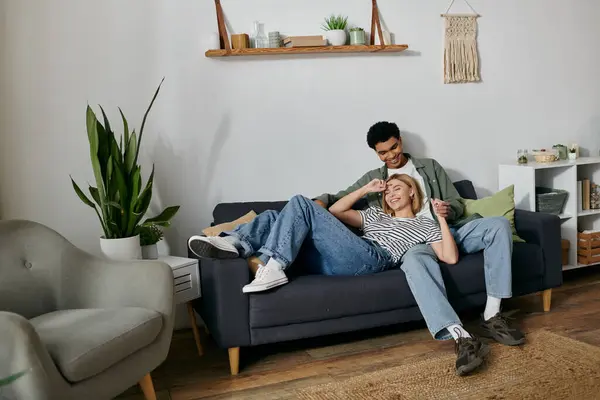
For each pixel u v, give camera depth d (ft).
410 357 8.66
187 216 10.66
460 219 10.79
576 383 7.48
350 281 8.70
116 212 8.95
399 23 11.76
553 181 12.55
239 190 10.94
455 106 12.36
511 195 10.65
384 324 8.94
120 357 6.56
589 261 12.37
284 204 10.53
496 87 12.72
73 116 9.95
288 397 7.58
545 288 10.25
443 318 8.29
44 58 9.73
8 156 9.66
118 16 10.06
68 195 10.02
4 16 9.50
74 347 6.11
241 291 8.27
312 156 11.35
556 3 13.16
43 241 8.00
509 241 9.14
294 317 8.44
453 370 8.05
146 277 7.52
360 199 10.50
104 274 7.82
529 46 12.96
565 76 13.41
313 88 11.25
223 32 10.52
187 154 10.59
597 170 12.89
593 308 10.48
